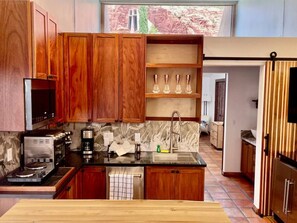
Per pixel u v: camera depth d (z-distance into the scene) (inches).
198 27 229.6
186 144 153.1
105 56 138.2
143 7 228.8
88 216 55.5
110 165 128.8
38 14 97.2
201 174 129.2
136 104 140.0
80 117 139.6
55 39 121.6
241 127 234.4
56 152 113.7
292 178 134.8
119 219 54.4
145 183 129.7
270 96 155.6
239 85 232.4
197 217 56.2
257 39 154.7
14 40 91.7
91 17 200.4
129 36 137.3
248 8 204.5
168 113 154.9
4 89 92.6
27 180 94.1
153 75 151.4
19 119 93.0
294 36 149.8
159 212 58.2
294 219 132.3
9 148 103.4
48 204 61.8
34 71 92.9
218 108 407.5
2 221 53.1
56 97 124.6
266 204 159.9
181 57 152.1
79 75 138.1
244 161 225.5
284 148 158.1
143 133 153.4
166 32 229.9
